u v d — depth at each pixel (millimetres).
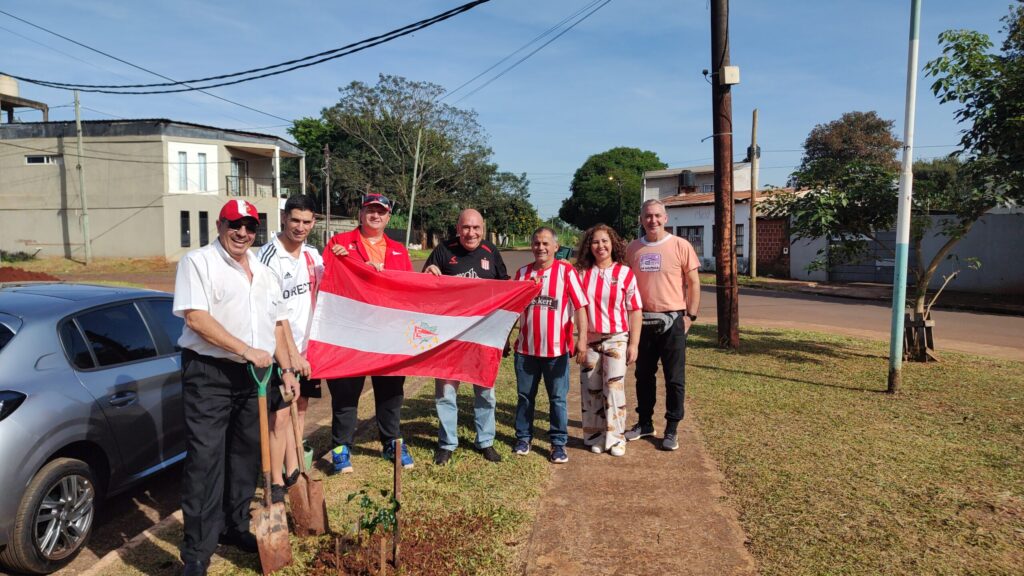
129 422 4000
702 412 5945
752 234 25594
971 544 3389
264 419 3139
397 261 5027
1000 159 7602
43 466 3475
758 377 7434
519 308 4590
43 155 30984
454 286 4625
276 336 3529
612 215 60125
